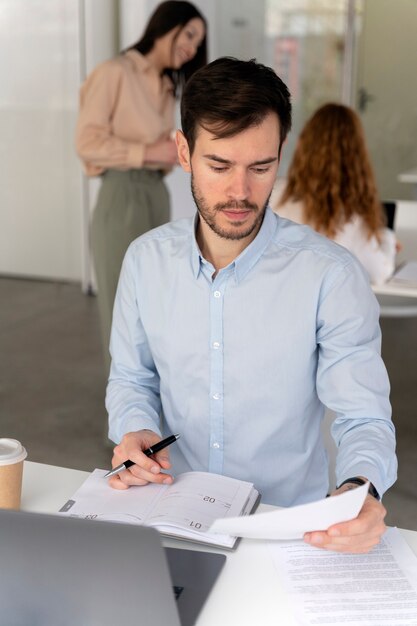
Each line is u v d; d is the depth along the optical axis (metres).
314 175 2.88
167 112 3.31
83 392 3.96
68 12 5.44
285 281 1.47
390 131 5.94
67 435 3.46
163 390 1.61
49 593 0.98
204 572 1.19
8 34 5.62
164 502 1.34
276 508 1.37
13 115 5.75
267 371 1.50
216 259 1.50
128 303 1.62
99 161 3.13
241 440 1.55
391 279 3.07
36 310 5.33
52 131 5.69
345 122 2.86
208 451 1.58
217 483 1.40
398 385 4.12
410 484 3.06
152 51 3.18
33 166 5.79
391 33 5.76
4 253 6.02
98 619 0.98
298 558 1.23
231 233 1.37
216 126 1.28
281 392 1.51
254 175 1.33
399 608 1.12
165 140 3.31
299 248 1.49
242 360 1.51
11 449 1.34
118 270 3.19
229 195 1.32
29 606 0.99
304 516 1.11
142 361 1.64
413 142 5.92
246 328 1.50
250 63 1.31
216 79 1.29
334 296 1.45
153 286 1.57
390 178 6.04
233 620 1.09
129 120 3.17
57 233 5.87
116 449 1.47
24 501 1.40
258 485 1.57
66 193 5.77
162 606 0.96
